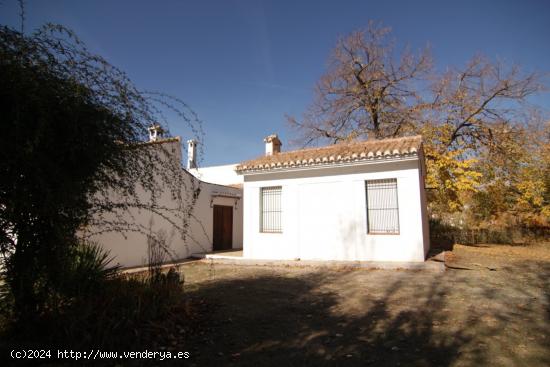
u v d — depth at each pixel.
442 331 4.81
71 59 3.67
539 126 19.16
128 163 4.45
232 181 24.45
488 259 11.66
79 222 4.23
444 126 18.69
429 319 5.35
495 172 18.75
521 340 4.44
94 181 4.30
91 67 3.81
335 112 22.11
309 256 11.82
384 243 10.74
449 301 6.36
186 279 9.12
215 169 25.38
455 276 8.71
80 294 4.70
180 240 14.08
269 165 12.52
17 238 3.82
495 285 7.65
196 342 4.57
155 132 4.79
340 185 11.60
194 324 5.22
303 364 3.87
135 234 12.06
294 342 4.54
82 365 3.78
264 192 13.07
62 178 3.63
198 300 6.67
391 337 4.64
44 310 4.31
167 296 5.46
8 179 3.37
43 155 3.48
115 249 11.32
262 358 4.05
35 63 3.35
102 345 4.06
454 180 16.75
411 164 10.62
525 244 16.97
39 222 3.90
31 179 3.49
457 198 17.27
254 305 6.36
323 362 3.91
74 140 3.68
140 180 4.80
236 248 18.05
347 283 8.20
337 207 11.58
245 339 4.67
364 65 21.73
